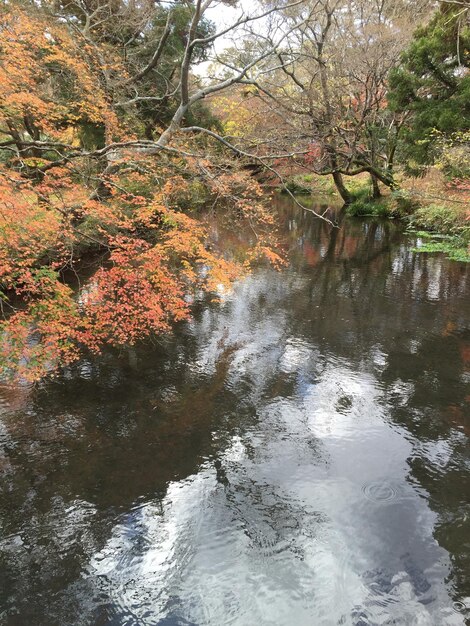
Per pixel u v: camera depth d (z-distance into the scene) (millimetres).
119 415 5695
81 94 8266
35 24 7008
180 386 6430
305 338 8078
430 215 16688
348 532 3945
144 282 6312
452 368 6906
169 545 3816
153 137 13023
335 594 3396
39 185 5586
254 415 5715
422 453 4980
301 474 4652
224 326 8609
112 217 6164
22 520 4051
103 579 3514
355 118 17641
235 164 7422
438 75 13047
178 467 4754
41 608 3291
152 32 12695
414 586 3457
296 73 19516
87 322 6402
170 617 3227
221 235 15047
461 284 11031
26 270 6051
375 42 15547
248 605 3311
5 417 5617
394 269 12523
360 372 6824
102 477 4594
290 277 11898
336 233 17750
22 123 10297
